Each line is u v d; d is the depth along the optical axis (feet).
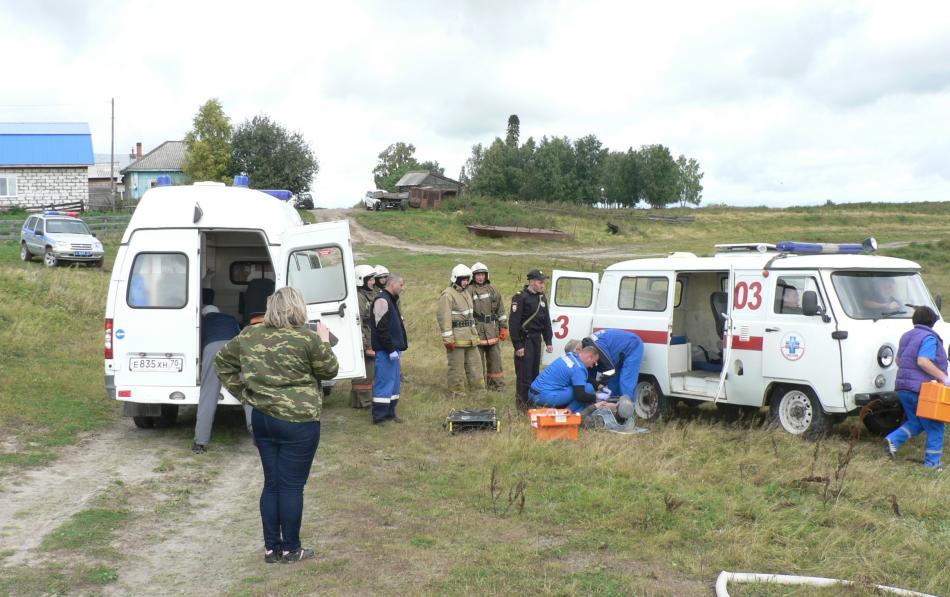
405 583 16.02
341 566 17.01
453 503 21.84
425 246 151.74
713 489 22.65
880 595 15.37
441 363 48.55
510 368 48.06
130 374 28.73
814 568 17.02
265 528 17.21
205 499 22.47
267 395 16.84
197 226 29.17
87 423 30.76
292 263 30.73
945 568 16.84
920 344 25.68
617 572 16.70
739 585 15.83
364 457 27.04
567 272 36.94
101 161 268.00
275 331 17.17
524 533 19.27
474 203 200.23
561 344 36.81
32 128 167.12
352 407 36.50
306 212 185.57
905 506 20.94
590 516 20.35
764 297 30.04
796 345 28.63
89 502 21.35
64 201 164.25
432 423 32.48
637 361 32.86
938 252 120.88
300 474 17.19
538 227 180.14
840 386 27.35
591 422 30.19
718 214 224.33
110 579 16.19
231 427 31.91
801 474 23.57
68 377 37.83
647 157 280.31
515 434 28.81
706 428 29.91
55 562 16.94
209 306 30.07
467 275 38.88
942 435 25.25
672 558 17.63
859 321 27.76
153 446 28.35
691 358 34.88
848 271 28.78
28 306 55.62
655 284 33.86
